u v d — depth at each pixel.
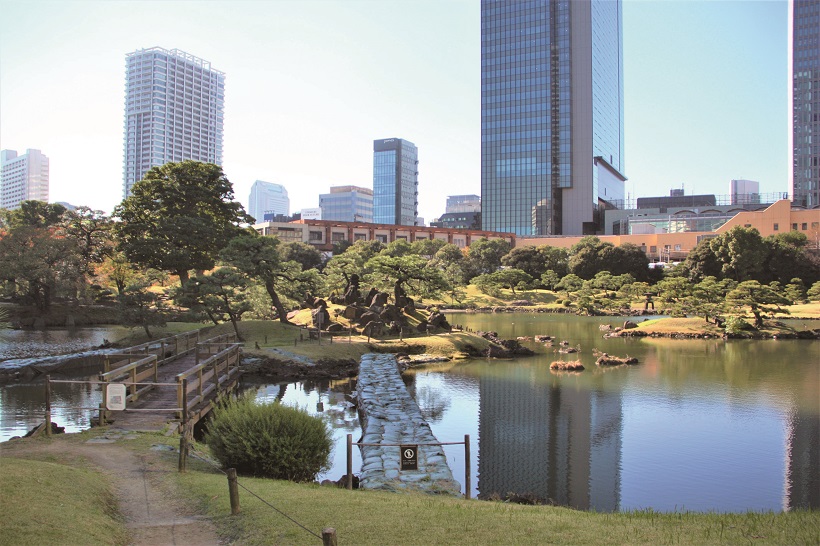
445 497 15.95
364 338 55.59
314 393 37.47
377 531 11.34
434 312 62.69
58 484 13.20
